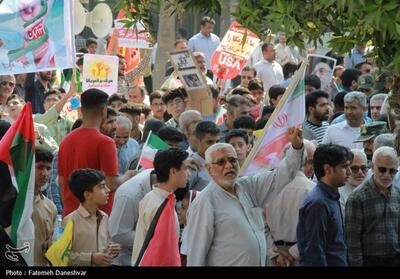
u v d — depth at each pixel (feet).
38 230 53.62
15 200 49.98
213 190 47.88
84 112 58.29
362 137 66.08
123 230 53.57
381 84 84.58
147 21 50.42
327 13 44.62
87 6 117.39
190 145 63.26
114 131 66.59
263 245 48.42
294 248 52.65
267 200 50.08
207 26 115.96
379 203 53.72
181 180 49.03
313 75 84.43
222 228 47.34
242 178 49.98
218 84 100.63
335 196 50.31
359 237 53.72
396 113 51.67
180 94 77.30
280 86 83.05
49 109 76.69
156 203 48.39
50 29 66.90
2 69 67.05
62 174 58.59
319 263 49.14
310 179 55.77
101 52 109.40
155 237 46.14
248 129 67.77
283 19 43.78
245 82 100.07
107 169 57.72
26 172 50.16
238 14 45.75
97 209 52.60
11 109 72.23
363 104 71.15
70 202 57.98
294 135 51.08
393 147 57.72
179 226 54.49
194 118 66.85
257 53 115.24
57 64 67.00
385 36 42.16
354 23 43.93
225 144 48.16
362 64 101.60
